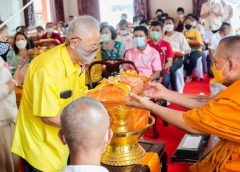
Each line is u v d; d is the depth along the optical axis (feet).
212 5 23.58
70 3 35.58
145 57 12.52
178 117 4.95
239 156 4.92
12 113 7.97
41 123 5.93
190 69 20.16
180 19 27.66
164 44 14.52
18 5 28.02
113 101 5.14
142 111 5.68
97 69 11.92
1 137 7.84
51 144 5.98
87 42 5.51
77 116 3.59
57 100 5.67
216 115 4.67
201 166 5.43
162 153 6.32
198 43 20.36
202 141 8.50
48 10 33.09
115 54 14.46
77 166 3.56
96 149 3.66
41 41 17.94
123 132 5.36
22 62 12.96
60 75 5.65
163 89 6.08
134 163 5.53
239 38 5.04
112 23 35.65
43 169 6.07
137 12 33.58
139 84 5.62
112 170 5.43
